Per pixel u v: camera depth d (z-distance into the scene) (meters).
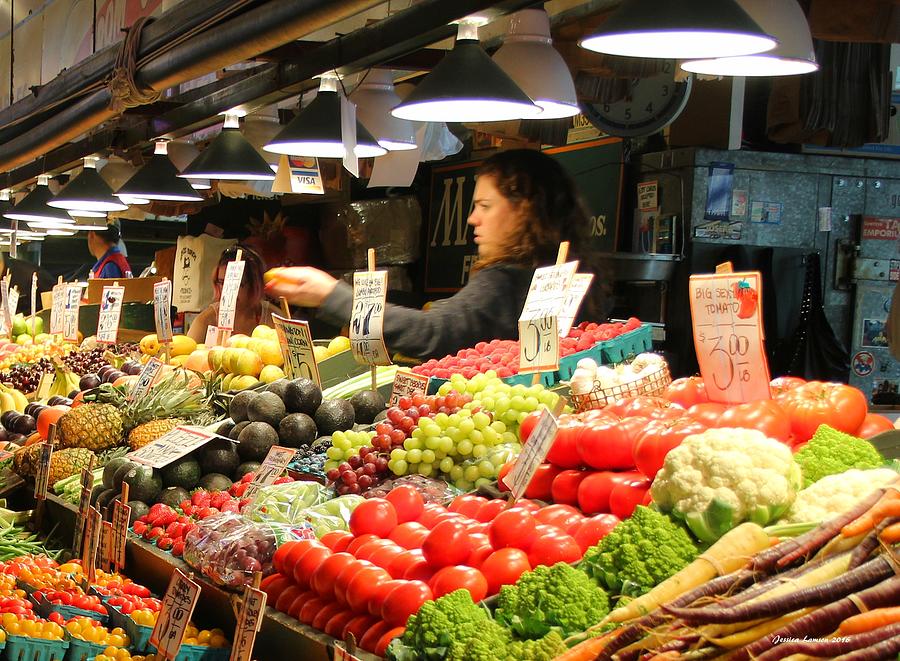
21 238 13.32
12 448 5.23
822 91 5.23
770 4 3.45
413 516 2.77
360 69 5.02
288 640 2.56
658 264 6.32
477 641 2.02
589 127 7.32
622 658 1.85
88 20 7.30
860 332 6.80
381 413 4.12
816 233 6.74
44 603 3.15
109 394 5.00
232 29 4.68
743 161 6.57
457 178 8.75
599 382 3.29
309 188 6.29
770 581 1.87
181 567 3.18
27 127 8.56
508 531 2.36
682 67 3.89
